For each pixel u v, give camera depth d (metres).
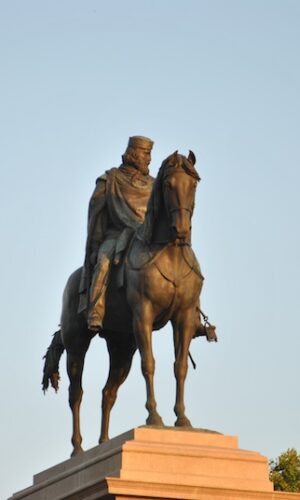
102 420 31.98
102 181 31.45
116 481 26.55
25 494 30.59
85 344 32.06
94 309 29.75
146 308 28.94
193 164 28.88
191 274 29.23
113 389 32.12
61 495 28.55
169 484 26.84
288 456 50.94
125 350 32.06
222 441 28.12
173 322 29.39
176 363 29.14
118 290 29.88
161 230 29.16
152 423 28.19
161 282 28.92
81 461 29.09
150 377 28.61
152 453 27.17
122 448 27.12
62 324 32.12
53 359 33.25
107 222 31.28
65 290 32.19
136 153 31.73
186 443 27.80
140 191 31.22
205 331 30.44
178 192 28.39
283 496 27.47
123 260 29.81
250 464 27.75
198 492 27.00
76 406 32.16
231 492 27.20
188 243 29.41
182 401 28.89
